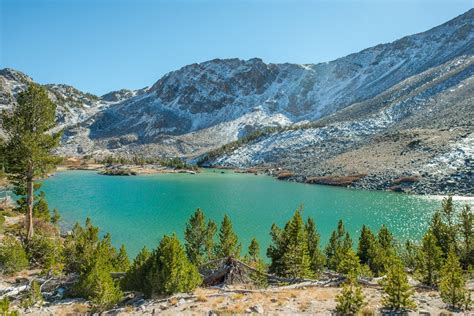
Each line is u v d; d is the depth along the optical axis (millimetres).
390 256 34469
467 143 133500
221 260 35219
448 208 39125
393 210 85812
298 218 35938
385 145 164250
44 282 28125
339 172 146250
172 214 81250
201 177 182250
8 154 41750
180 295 23641
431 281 25859
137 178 177625
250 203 98375
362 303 18812
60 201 100375
